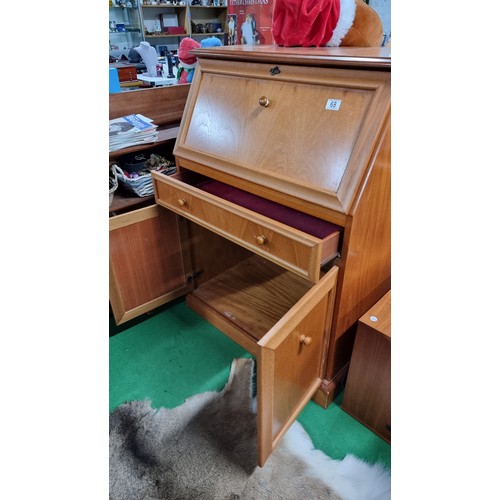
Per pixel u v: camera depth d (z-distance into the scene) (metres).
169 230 1.59
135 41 4.37
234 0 1.77
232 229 1.18
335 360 1.29
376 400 1.21
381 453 1.21
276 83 1.13
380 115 0.91
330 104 1.00
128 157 1.60
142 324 1.76
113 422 1.32
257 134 1.16
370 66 0.91
